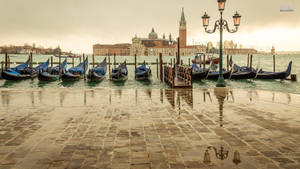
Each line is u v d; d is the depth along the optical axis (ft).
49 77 113.39
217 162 13.44
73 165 13.24
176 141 17.01
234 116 24.40
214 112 26.37
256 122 21.95
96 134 18.81
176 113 26.11
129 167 12.89
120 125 21.40
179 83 56.59
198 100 34.24
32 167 13.04
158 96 38.17
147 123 22.03
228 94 39.60
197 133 18.81
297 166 12.84
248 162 13.41
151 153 14.83
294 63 296.92
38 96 38.47
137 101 33.81
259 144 16.24
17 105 31.22
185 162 13.47
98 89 46.60
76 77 115.85
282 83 108.99
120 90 45.21
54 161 13.80
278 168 12.62
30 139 17.74
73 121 22.95
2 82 110.11
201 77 114.52
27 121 23.06
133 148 15.72
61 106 30.48
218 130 19.57
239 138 17.52
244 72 116.57
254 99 34.55
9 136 18.45
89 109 28.55
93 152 15.10
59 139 17.67
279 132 18.88
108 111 27.40
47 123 22.26
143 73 116.88
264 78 118.01
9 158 14.30
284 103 31.32
